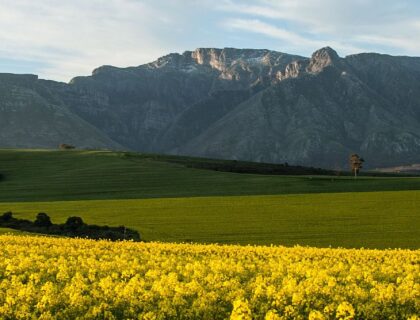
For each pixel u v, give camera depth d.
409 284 21.84
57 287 22.98
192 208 77.94
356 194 88.38
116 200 88.75
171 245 43.56
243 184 112.69
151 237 57.97
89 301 19.67
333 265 32.84
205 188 108.94
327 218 68.31
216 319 18.31
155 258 33.38
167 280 21.89
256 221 67.06
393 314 19.11
